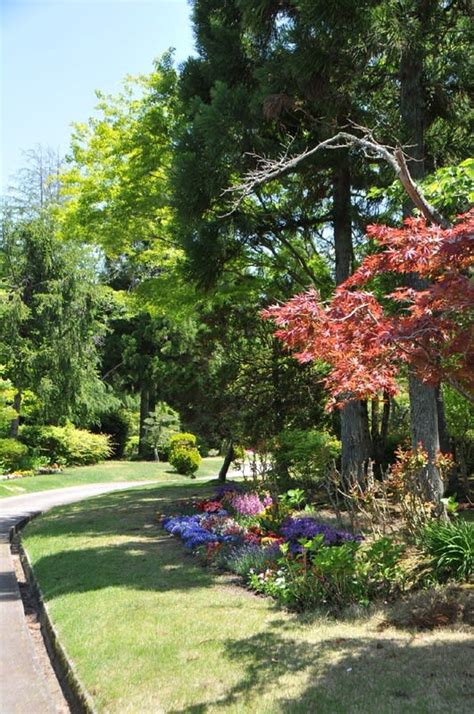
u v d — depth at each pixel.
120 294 23.81
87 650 4.99
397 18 9.06
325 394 14.33
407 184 5.25
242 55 11.92
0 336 28.19
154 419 36.22
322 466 11.80
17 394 29.17
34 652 5.38
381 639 4.89
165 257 16.50
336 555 5.90
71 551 9.50
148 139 13.75
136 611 5.99
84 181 15.34
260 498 12.01
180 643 5.01
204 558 8.30
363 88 10.55
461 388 4.77
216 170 10.73
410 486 8.09
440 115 10.93
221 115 10.49
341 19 8.91
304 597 6.08
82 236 15.82
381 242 4.59
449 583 6.03
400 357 4.61
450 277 4.12
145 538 10.42
